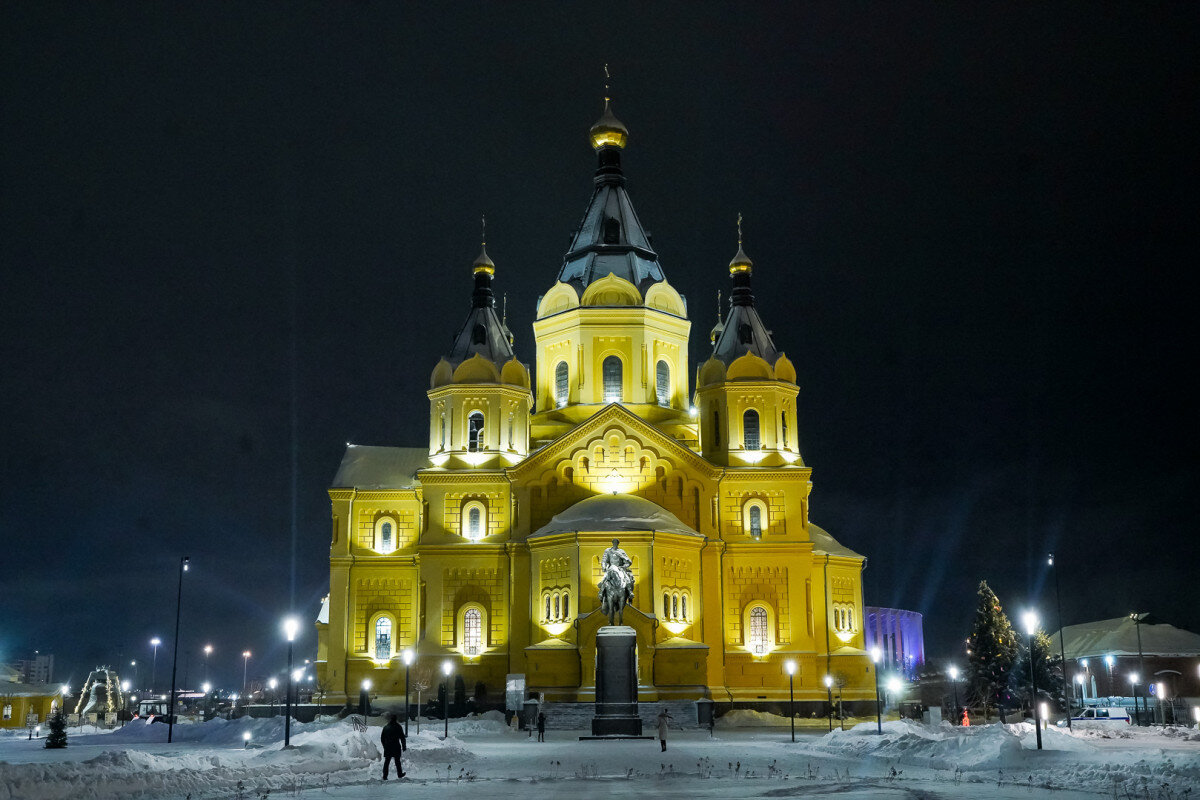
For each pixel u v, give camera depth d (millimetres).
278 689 123812
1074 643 112312
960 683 98438
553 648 72875
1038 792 30656
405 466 88188
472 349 86500
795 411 86500
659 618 74438
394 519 85250
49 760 43531
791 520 82188
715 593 79438
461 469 82562
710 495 81375
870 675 82062
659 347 89625
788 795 30438
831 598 83750
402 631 83125
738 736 61531
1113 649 104812
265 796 30281
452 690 78000
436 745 45125
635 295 88312
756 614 80875
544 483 81125
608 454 81562
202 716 91562
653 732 64938
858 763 41750
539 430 87750
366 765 39156
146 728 64875
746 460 84375
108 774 30125
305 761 37500
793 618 80312
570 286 89812
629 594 65500
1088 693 106375
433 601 80188
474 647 79875
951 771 37500
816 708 78062
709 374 86625
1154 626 108188
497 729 66062
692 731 65750
